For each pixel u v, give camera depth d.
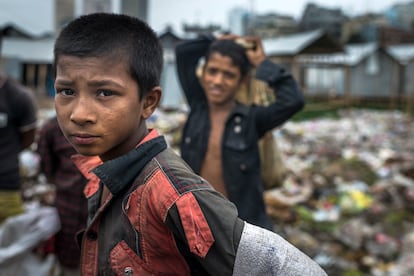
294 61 24.45
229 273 1.12
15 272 3.21
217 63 2.66
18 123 3.83
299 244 4.71
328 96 27.84
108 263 1.22
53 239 3.37
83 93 1.18
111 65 1.18
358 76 27.20
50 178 3.43
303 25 47.94
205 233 1.12
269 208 5.42
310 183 6.72
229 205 1.19
